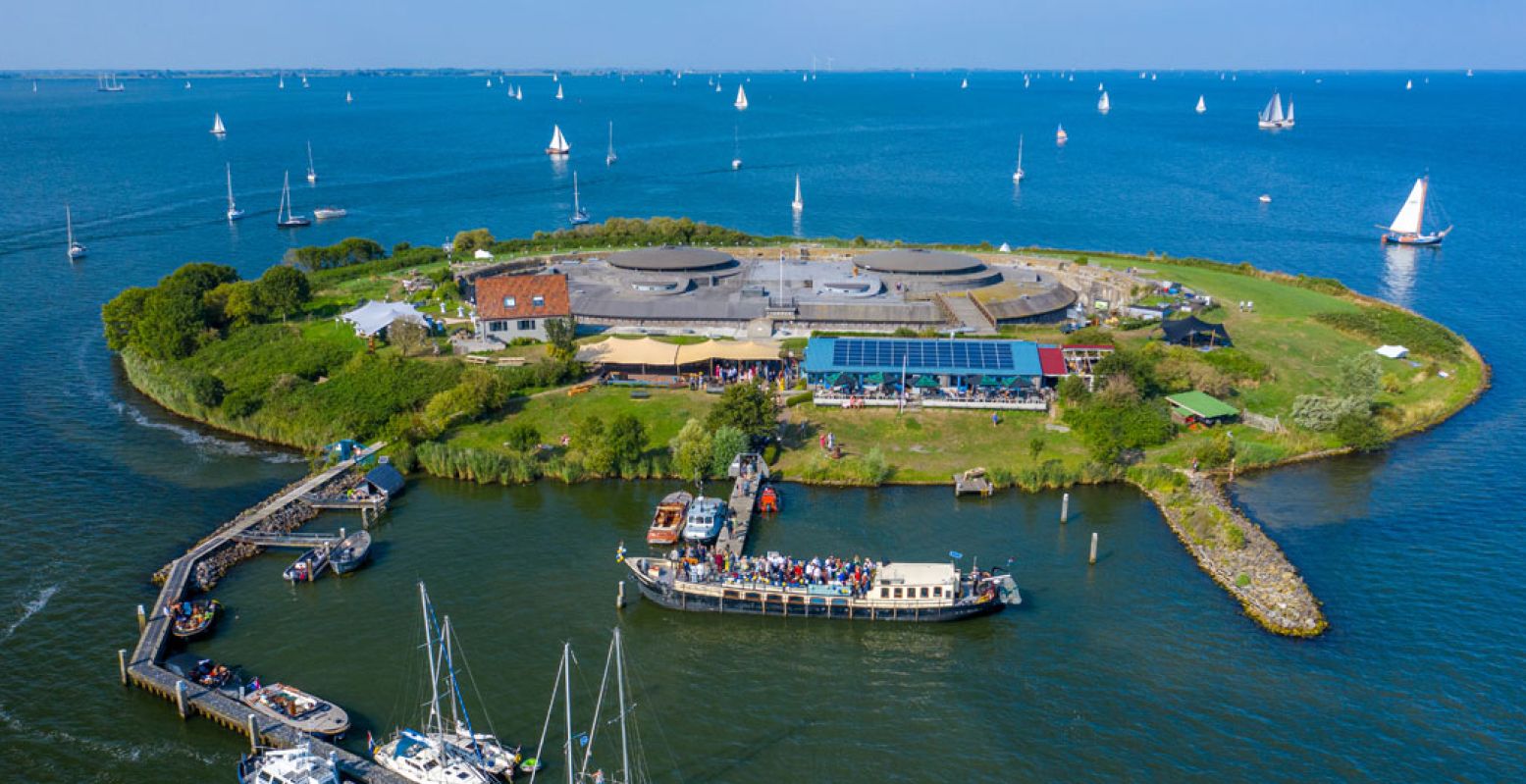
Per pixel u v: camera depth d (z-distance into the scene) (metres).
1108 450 132.00
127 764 81.69
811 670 95.31
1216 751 84.00
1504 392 165.00
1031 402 146.62
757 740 85.81
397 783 79.38
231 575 110.06
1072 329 175.50
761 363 159.50
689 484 132.25
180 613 99.81
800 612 103.50
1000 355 153.38
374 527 121.00
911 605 101.31
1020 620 102.50
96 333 194.12
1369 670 93.56
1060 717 88.31
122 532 117.69
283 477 133.38
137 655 92.88
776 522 121.31
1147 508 125.94
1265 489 130.12
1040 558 113.75
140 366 165.62
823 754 84.12
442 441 141.00
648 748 84.62
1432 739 84.81
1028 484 129.62
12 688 89.88
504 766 80.88
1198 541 116.50
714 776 81.44
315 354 163.62
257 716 85.38
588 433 134.75
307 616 102.25
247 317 180.00
